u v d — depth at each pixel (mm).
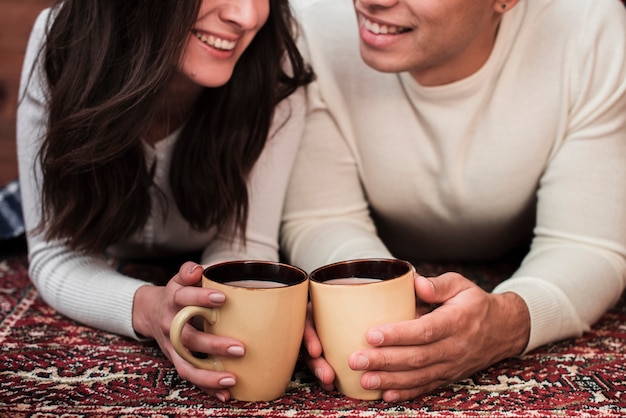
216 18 1211
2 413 995
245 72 1369
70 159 1278
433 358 1025
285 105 1444
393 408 1021
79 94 1280
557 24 1387
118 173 1337
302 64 1432
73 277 1334
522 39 1388
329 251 1387
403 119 1454
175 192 1420
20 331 1305
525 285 1244
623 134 1372
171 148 1403
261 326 986
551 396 1064
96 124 1265
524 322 1181
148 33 1222
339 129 1510
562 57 1379
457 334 1047
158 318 1139
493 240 1619
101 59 1251
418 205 1535
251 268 1049
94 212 1339
